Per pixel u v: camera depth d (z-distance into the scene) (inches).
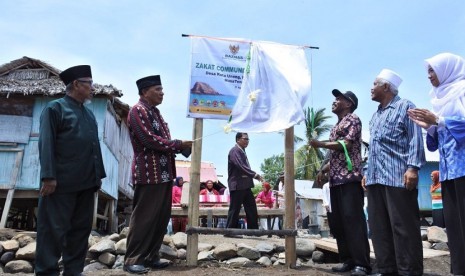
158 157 192.7
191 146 198.7
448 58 152.8
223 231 198.5
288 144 206.5
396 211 159.2
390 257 165.2
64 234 153.2
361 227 182.2
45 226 150.9
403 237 156.5
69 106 163.9
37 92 389.4
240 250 219.5
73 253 162.9
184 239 231.8
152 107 201.6
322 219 753.0
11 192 382.9
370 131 177.2
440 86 153.0
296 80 203.2
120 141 510.3
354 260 181.5
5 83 406.9
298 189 877.8
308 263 227.3
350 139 187.8
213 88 211.8
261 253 225.5
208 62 213.9
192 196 202.4
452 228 142.7
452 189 143.6
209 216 343.9
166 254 214.5
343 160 189.6
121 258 217.8
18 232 280.8
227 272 186.2
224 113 210.5
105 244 220.1
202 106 208.7
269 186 438.0
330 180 194.1
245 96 199.9
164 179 191.3
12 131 395.9
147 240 188.4
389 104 173.3
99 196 451.8
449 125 138.9
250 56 205.2
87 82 168.4
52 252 150.4
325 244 231.6
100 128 410.3
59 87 397.4
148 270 185.5
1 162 389.7
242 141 305.6
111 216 470.0
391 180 161.9
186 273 183.0
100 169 167.8
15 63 436.1
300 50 210.7
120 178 517.0
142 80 199.5
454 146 141.2
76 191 157.8
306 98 201.6
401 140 165.5
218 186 741.3
